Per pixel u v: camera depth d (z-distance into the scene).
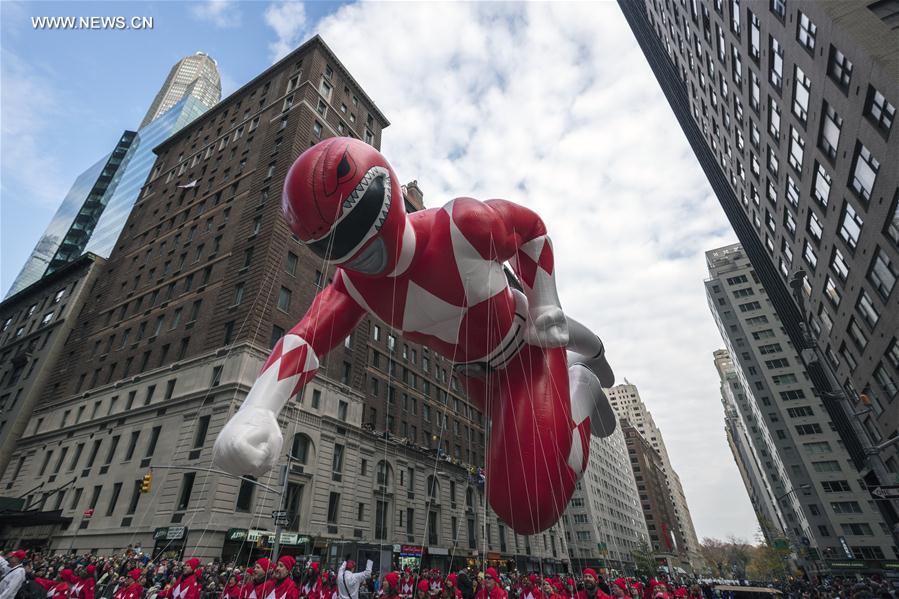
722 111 31.98
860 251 18.64
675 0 33.25
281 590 7.43
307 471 25.09
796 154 21.80
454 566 35.12
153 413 26.38
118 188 82.94
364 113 45.59
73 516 25.59
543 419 5.23
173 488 22.23
